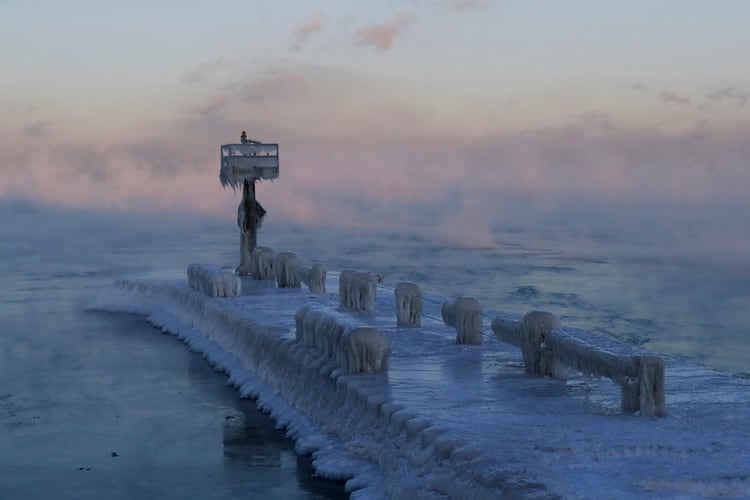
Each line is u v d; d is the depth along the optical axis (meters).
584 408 8.87
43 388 13.97
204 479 9.20
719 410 8.65
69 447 10.59
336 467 8.95
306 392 11.43
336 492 8.54
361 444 9.07
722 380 10.18
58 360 16.31
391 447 8.51
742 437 7.61
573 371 10.81
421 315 14.98
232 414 12.13
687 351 14.66
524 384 10.09
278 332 13.86
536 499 6.03
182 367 15.60
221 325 16.77
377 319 15.81
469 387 9.89
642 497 6.10
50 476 9.45
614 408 8.85
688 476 6.50
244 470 9.47
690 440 7.48
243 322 15.32
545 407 8.91
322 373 11.15
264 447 10.36
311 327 12.23
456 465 7.09
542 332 10.61
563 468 6.76
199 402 12.91
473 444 7.31
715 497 6.19
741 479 6.43
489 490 6.44
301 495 8.49
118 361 16.20
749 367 13.03
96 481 9.23
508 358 11.84
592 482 6.41
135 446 10.58
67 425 11.64
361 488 8.32
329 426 10.15
